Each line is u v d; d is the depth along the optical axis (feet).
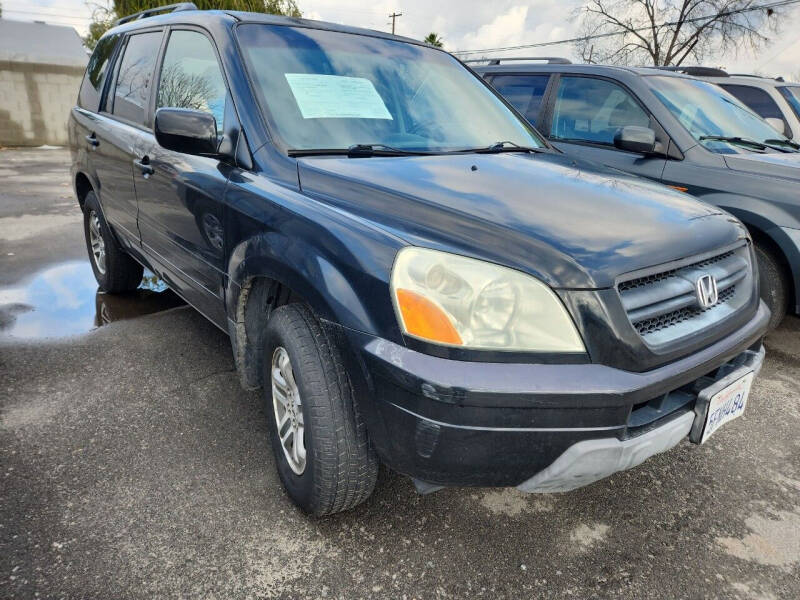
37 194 28.94
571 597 6.29
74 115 14.98
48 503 7.22
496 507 7.63
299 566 6.51
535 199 6.82
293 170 7.49
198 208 8.75
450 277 5.49
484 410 5.27
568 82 15.76
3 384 10.07
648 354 5.70
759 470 8.70
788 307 12.31
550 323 5.48
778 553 7.06
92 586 6.06
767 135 14.92
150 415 9.29
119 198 12.22
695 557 6.95
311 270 6.27
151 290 15.39
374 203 6.61
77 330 12.55
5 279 15.97
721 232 7.14
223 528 6.98
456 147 9.01
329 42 9.62
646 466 8.70
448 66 10.87
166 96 10.40
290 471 7.23
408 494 7.77
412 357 5.43
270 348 7.25
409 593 6.23
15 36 66.44
